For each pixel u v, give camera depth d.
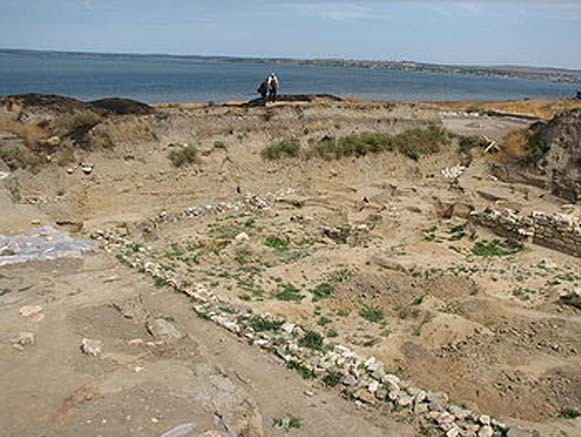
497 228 21.58
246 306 13.83
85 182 22.78
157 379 9.54
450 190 27.84
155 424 8.25
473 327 13.81
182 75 153.50
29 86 88.62
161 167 24.80
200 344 11.22
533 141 31.03
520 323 14.16
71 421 8.27
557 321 14.07
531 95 128.62
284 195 26.44
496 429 9.23
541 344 13.21
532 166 29.28
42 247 16.11
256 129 28.50
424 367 12.15
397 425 9.30
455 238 21.41
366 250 19.33
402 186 28.66
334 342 12.99
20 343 10.58
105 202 22.88
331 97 42.75
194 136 26.48
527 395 11.08
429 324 13.76
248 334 11.92
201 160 26.02
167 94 83.25
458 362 12.36
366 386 10.26
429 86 150.00
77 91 83.00
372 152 31.34
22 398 8.92
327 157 29.75
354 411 9.63
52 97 28.19
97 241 18.02
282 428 9.06
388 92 112.75
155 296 13.74
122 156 24.08
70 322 11.64
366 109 32.97
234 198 25.61
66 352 10.37
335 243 20.34
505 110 57.56
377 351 12.62
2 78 105.88
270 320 12.87
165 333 11.41
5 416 8.46
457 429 9.12
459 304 15.15
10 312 12.02
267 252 18.88
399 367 12.11
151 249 18.03
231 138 27.50
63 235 17.33
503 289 16.50
